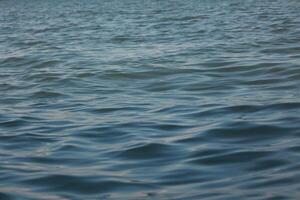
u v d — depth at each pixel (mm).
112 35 25797
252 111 10141
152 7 48812
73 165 7781
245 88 12531
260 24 27859
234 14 36188
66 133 9531
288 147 7898
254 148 7977
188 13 39312
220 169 7258
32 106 11953
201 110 10570
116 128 9664
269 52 17578
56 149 8594
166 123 9805
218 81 13492
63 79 14891
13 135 9531
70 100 12383
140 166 7578
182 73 14797
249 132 8820
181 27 28359
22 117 10844
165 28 28312
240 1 50406
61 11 49812
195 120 9883
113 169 7516
